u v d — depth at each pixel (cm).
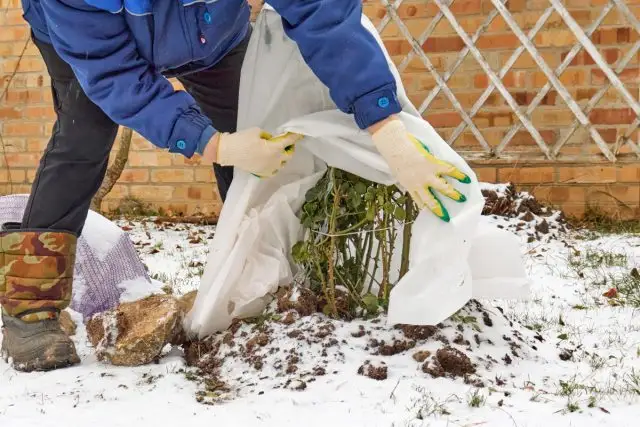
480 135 534
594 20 516
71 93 223
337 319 234
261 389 204
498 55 538
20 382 216
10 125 639
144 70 208
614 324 286
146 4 201
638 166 524
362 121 205
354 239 240
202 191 610
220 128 267
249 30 261
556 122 534
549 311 310
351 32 203
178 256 461
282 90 233
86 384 212
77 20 199
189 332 242
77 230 239
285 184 243
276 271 240
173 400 198
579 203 535
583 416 182
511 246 232
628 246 446
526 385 205
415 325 221
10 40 629
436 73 535
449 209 211
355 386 200
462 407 188
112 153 622
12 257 230
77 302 279
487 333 230
